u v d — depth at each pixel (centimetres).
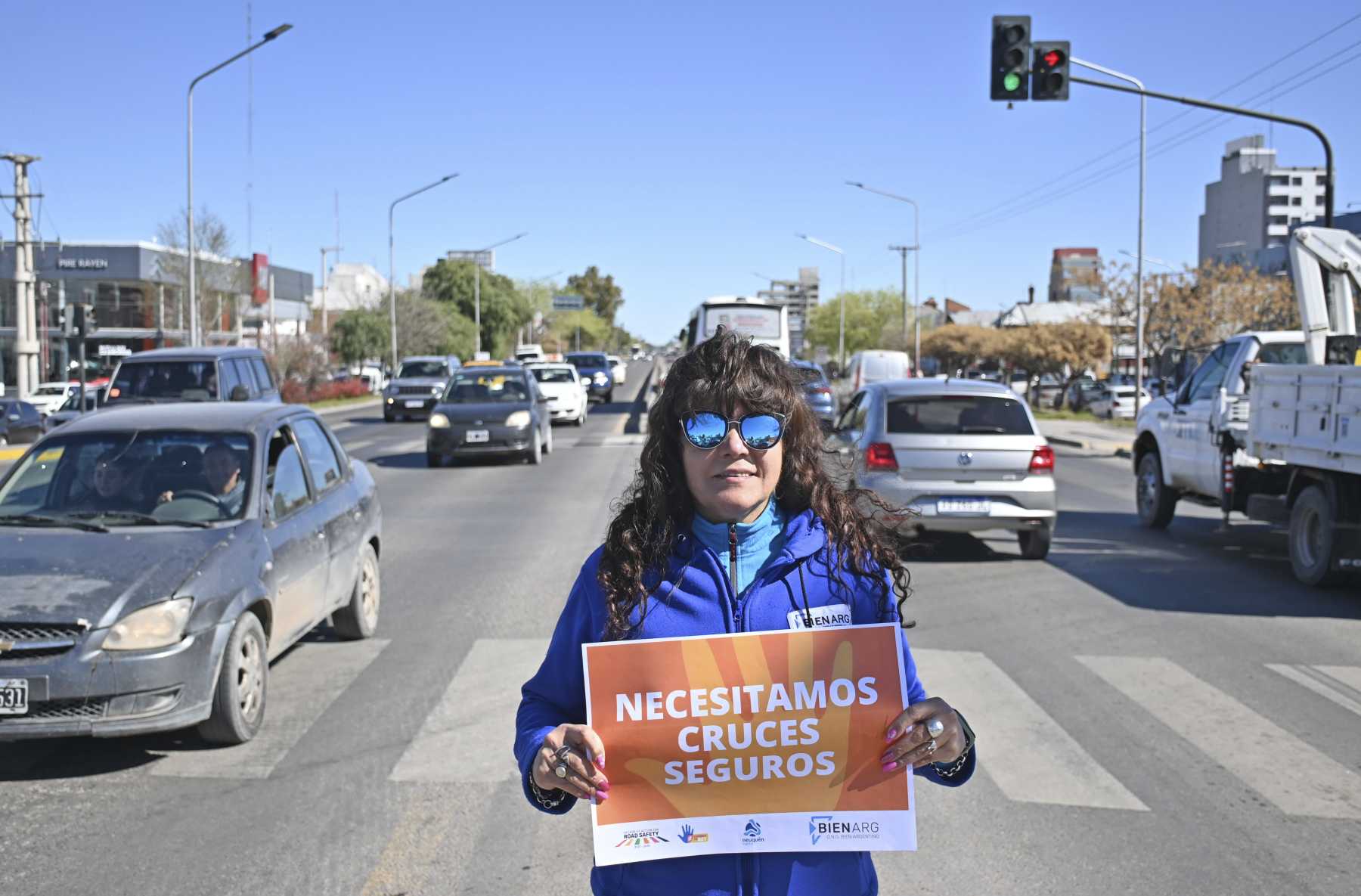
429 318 7044
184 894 416
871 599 241
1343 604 950
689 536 241
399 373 3894
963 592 998
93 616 536
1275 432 1065
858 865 235
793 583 238
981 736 605
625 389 5906
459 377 2262
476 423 2095
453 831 475
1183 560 1173
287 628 660
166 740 593
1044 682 710
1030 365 5375
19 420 2638
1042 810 502
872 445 1135
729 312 3453
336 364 6869
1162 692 688
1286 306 4106
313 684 696
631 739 230
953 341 7344
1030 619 889
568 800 245
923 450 1123
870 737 231
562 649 249
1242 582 1047
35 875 432
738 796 231
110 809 500
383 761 559
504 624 862
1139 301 3067
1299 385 1017
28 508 647
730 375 236
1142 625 869
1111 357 5716
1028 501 1123
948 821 490
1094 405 4544
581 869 439
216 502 646
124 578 558
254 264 6094
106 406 1741
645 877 231
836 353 11538
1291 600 965
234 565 596
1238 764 560
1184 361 1394
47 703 530
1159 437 1373
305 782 532
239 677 582
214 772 545
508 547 1238
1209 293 4259
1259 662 759
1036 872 438
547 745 229
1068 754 576
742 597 238
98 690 529
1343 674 730
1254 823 486
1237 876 433
